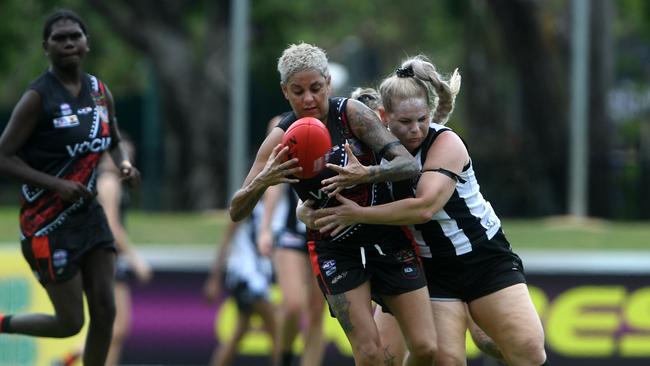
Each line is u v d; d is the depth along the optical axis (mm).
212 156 79000
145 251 37281
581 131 56375
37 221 24047
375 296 21531
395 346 22344
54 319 24547
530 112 80438
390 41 128625
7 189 93000
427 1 127500
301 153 19781
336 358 35812
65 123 23625
